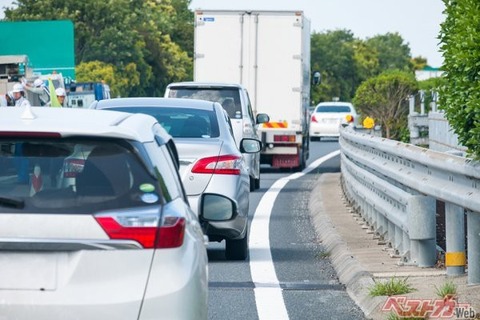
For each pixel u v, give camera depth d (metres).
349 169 39.12
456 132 20.31
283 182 55.59
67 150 12.38
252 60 64.25
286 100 64.38
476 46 19.16
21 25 102.62
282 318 19.58
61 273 11.88
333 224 32.56
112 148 12.45
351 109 116.38
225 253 26.92
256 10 64.12
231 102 47.97
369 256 25.31
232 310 20.31
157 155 12.90
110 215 11.98
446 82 20.64
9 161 12.24
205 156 26.11
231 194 25.94
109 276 11.94
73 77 102.56
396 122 80.12
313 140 121.12
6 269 11.84
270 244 30.11
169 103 28.59
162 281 12.07
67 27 101.62
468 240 20.08
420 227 22.69
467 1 19.47
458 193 19.66
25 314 11.80
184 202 13.30
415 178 22.73
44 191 12.10
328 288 22.75
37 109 13.70
